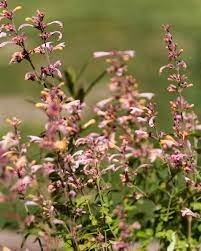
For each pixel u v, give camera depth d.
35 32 29.42
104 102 6.98
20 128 21.55
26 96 25.44
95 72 27.41
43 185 5.87
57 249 5.98
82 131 6.48
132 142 6.71
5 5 6.43
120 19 36.69
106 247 6.18
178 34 33.78
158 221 6.64
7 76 27.69
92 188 6.30
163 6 39.09
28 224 5.61
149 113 6.54
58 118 5.58
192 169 6.40
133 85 6.96
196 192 6.46
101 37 33.66
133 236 6.57
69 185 6.22
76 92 7.43
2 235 9.65
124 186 6.91
